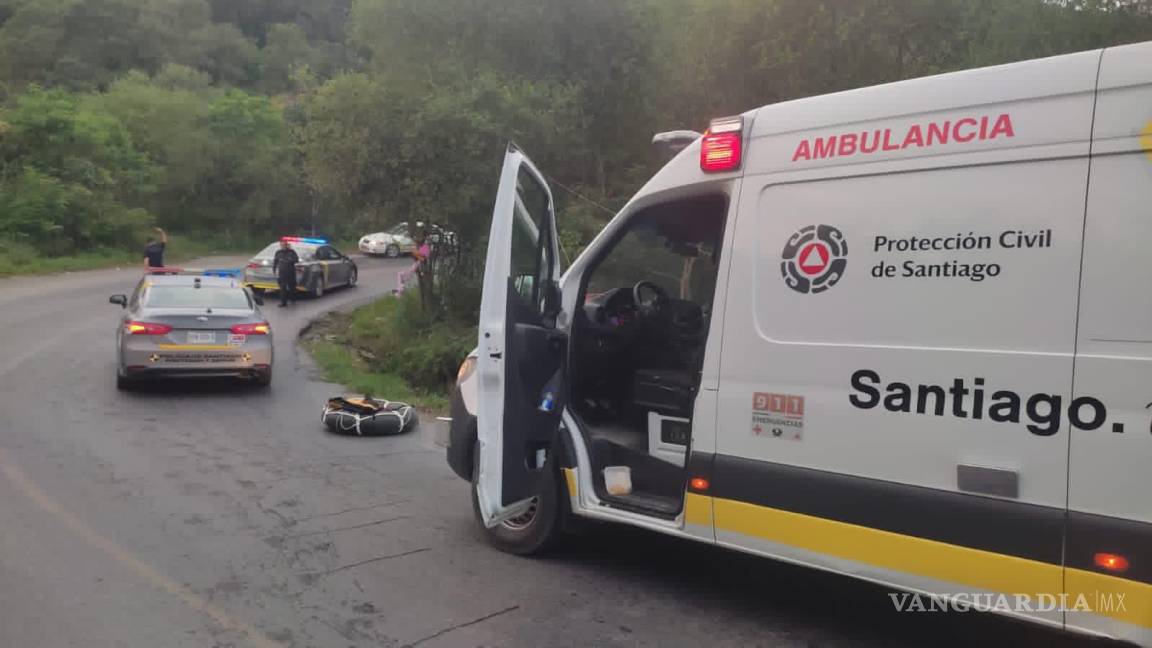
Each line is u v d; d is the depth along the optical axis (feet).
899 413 12.22
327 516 20.44
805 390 13.20
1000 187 11.62
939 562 11.76
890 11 44.75
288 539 18.60
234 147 152.05
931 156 12.28
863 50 45.52
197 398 35.73
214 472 24.16
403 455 27.63
